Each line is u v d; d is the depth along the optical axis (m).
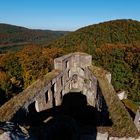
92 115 23.70
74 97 27.62
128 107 41.22
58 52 68.44
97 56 68.56
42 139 13.61
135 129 11.99
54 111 22.31
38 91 17.97
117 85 57.03
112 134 11.72
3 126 8.84
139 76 57.12
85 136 12.34
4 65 58.75
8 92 47.94
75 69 28.00
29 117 16.56
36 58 60.34
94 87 23.14
